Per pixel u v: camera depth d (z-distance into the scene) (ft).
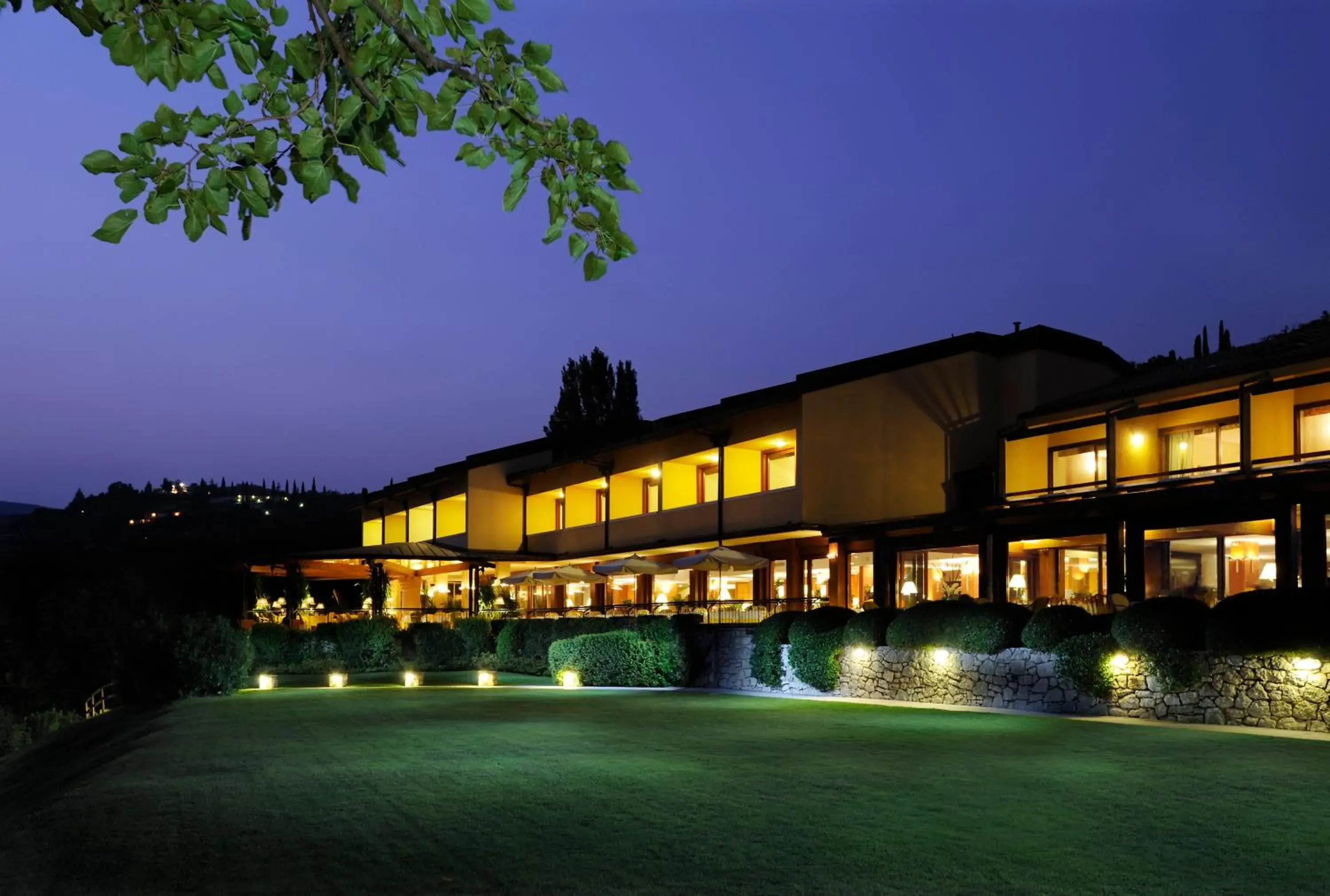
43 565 175.52
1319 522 69.51
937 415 108.68
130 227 10.75
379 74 11.12
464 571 164.14
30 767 79.15
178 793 37.52
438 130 11.25
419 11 10.54
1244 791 34.99
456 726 57.06
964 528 92.43
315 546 238.48
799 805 33.27
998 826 30.09
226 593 172.96
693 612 110.11
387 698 79.56
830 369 108.37
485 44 11.00
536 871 25.90
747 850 27.53
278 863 27.43
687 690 90.02
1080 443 92.02
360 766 42.52
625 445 131.95
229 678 86.74
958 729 53.98
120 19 10.21
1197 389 82.02
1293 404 77.41
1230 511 74.74
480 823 31.30
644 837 29.19
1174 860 26.17
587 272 12.14
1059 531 85.61
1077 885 24.12
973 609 69.92
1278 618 53.62
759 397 127.44
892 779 37.88
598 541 141.28
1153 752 44.52
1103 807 32.58
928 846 27.71
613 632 96.48
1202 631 57.82
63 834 32.76
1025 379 108.37
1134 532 80.48
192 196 10.88
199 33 10.36
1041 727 55.11
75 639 160.76
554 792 36.04
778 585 111.04
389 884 25.17
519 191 11.78
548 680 105.81
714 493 124.26
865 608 96.43
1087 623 63.93
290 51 10.72
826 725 56.90
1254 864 25.82
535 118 11.44
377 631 121.08
